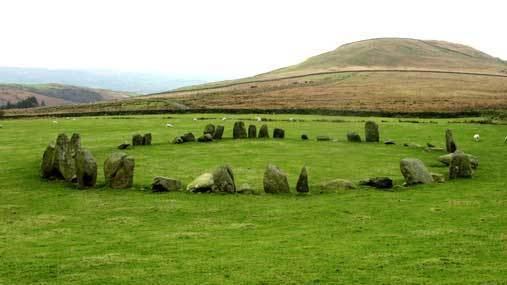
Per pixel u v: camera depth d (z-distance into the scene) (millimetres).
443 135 55594
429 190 30578
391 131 59188
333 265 18125
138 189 31766
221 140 52062
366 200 28516
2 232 23359
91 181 32375
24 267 18438
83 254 19906
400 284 16344
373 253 19344
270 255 19359
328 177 35375
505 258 18469
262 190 31422
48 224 24719
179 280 16969
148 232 23094
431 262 18188
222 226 23969
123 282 16906
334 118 77562
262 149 46469
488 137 53406
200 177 31891
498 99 108562
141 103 126000
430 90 133375
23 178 35406
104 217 25875
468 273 17094
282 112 89875
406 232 22062
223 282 16734
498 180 33094
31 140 53156
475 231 21812
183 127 64438
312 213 25953
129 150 46125
